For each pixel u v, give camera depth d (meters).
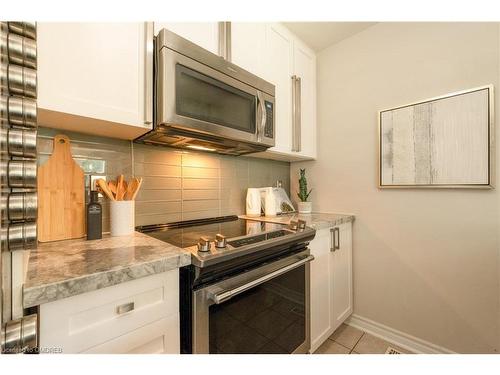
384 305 1.55
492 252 1.18
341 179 1.78
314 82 1.89
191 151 1.40
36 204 0.44
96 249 0.75
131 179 1.12
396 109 1.49
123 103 0.85
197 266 0.72
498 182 1.16
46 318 0.50
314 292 1.31
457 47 1.28
